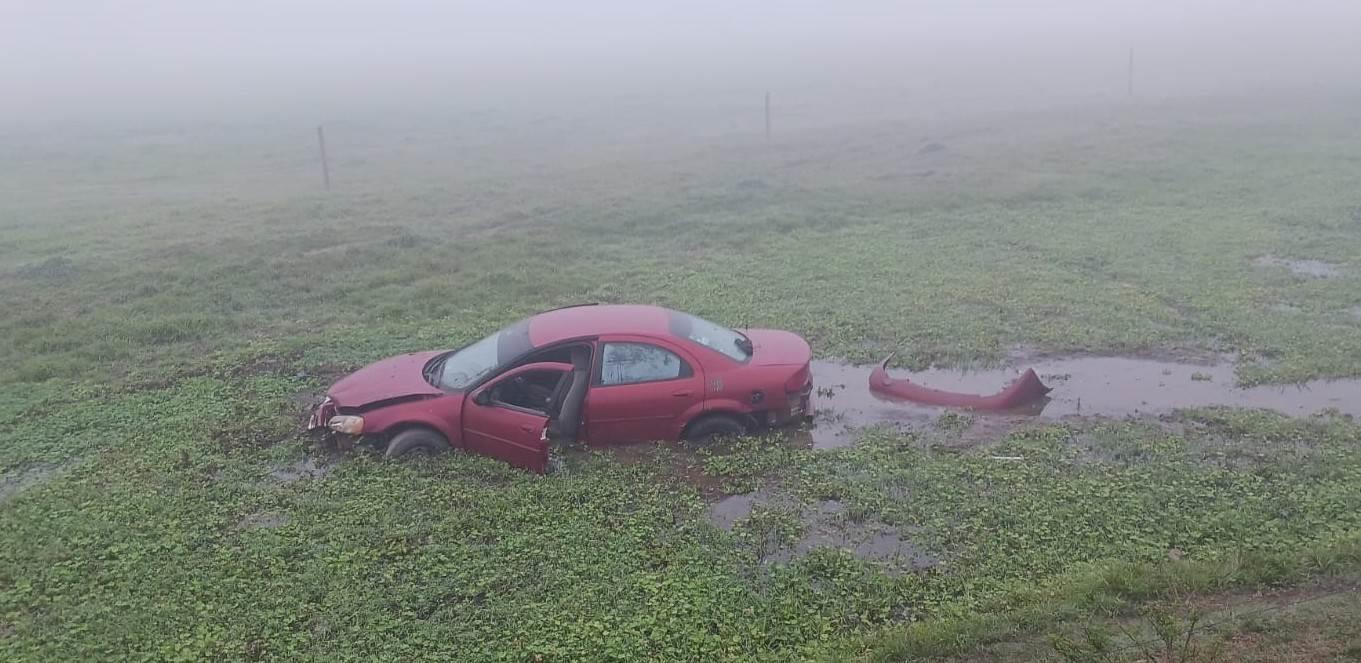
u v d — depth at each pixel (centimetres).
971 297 1645
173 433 1144
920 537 873
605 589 792
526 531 891
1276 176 2644
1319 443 1046
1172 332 1442
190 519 927
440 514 920
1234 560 774
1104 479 971
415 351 1441
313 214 2658
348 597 789
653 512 926
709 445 1087
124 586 813
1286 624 668
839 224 2309
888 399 1239
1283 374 1255
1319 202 2294
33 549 874
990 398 1197
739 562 836
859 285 1750
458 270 1962
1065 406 1195
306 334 1550
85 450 1112
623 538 876
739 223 2328
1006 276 1780
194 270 1947
